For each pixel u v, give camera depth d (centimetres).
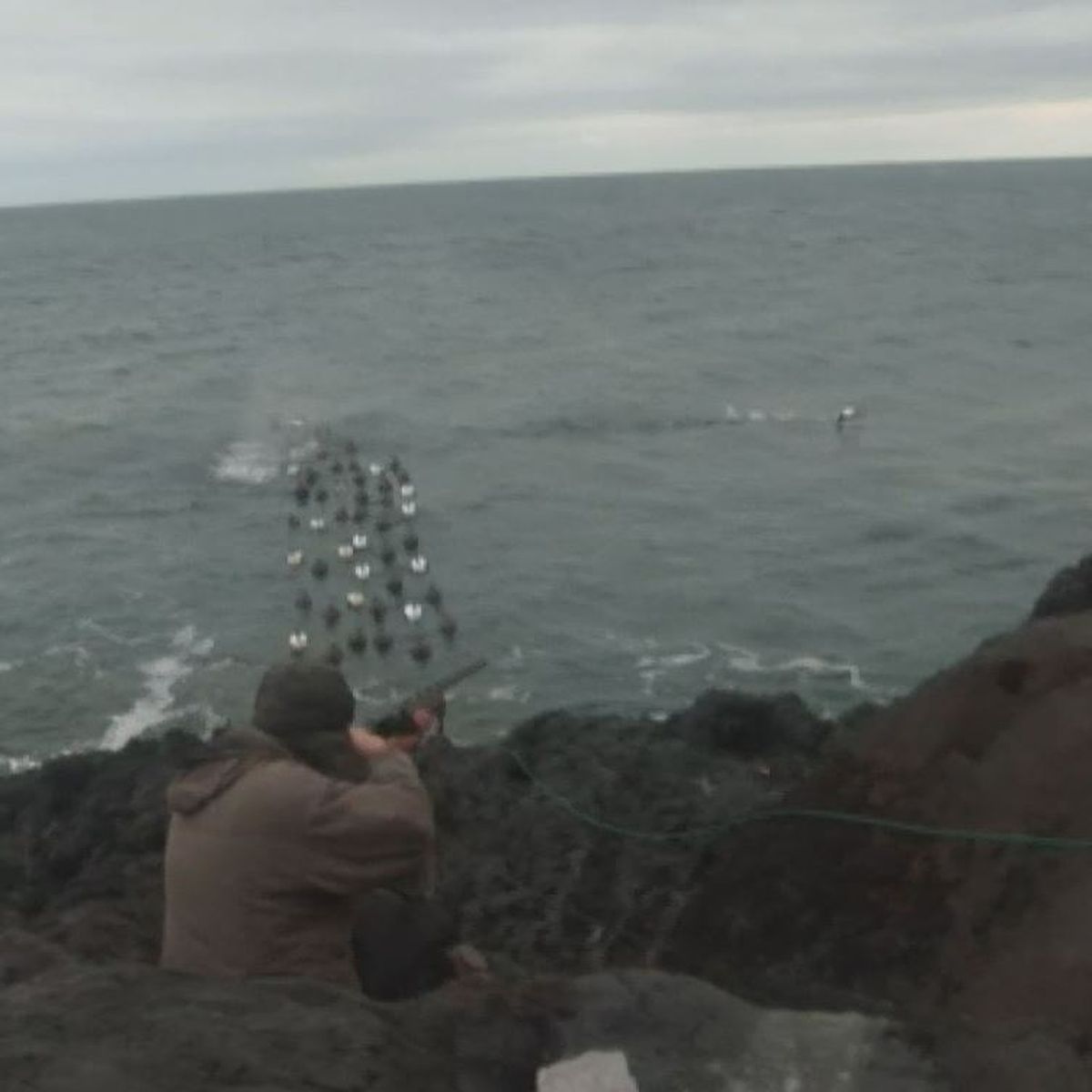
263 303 10731
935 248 13238
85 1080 336
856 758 737
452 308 9825
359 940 470
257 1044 353
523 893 1071
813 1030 369
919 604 3009
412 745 509
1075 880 578
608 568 3353
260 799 395
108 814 1493
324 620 2994
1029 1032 371
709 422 5288
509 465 4600
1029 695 713
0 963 514
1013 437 4809
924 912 621
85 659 2755
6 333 9400
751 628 2867
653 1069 354
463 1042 366
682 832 1188
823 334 7775
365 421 5438
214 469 4666
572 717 1617
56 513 4103
